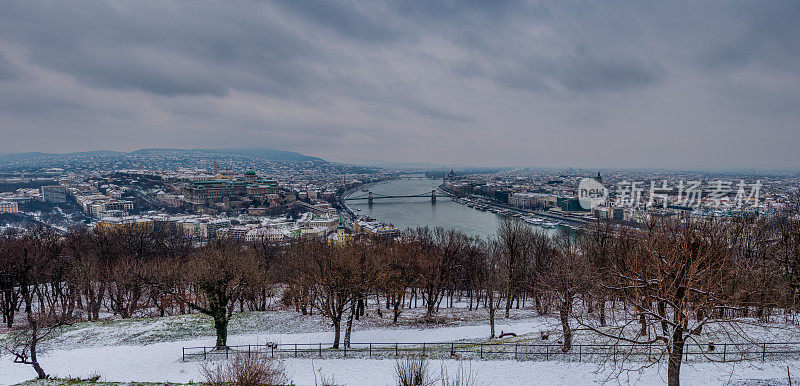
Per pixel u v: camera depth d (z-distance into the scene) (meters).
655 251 34.41
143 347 54.06
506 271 72.50
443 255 82.38
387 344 56.56
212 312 53.31
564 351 45.28
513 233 86.00
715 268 33.84
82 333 59.03
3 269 71.69
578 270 50.53
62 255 87.75
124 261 82.12
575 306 58.22
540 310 73.06
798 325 45.75
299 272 71.25
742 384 34.22
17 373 45.47
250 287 70.94
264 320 69.06
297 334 62.22
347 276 54.53
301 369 43.03
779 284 45.25
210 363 46.59
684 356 40.75
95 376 41.97
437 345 53.91
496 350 47.09
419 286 90.38
